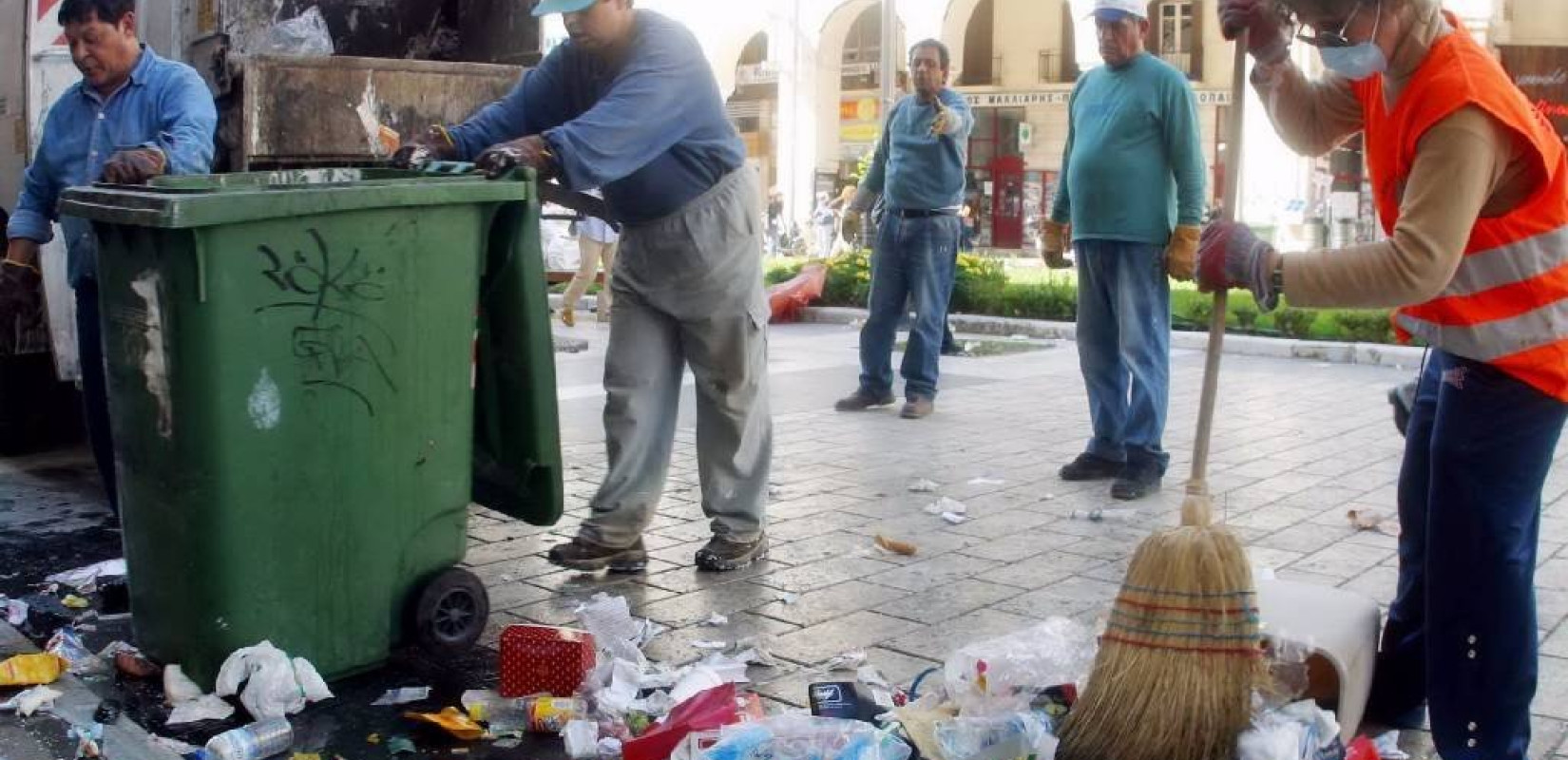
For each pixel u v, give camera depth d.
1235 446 7.42
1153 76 6.13
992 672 3.37
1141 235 6.13
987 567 5.05
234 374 3.52
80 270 5.01
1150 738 2.92
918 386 8.33
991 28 32.84
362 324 3.73
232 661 3.64
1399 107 2.95
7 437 6.91
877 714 3.38
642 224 4.70
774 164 33.72
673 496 6.17
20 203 5.23
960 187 8.20
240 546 3.61
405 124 5.85
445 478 3.98
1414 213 2.86
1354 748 3.14
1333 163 21.47
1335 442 7.55
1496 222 2.98
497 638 4.26
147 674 3.90
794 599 4.66
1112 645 3.03
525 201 3.99
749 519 5.04
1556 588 4.79
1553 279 2.99
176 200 3.34
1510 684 3.20
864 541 5.42
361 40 6.69
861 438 7.62
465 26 6.86
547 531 5.56
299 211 3.53
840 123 32.12
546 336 4.16
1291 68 3.37
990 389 9.55
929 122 8.05
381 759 3.43
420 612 3.95
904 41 31.33
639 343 4.84
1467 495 3.12
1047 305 14.12
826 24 30.88
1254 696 2.97
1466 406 3.10
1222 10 3.24
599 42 4.38
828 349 12.23
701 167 4.59
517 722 3.63
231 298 3.48
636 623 4.28
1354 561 5.16
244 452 3.57
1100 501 6.11
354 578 3.85
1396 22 2.89
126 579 4.19
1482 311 3.02
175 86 4.96
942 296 8.25
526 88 4.69
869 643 4.24
